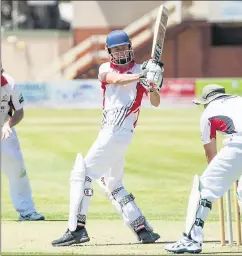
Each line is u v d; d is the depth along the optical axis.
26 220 36.38
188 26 141.62
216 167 27.75
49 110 118.94
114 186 30.53
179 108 119.12
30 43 149.62
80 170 29.52
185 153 67.75
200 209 27.80
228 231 30.02
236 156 27.66
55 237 31.53
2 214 38.72
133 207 30.39
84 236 29.80
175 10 141.00
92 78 140.38
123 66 29.64
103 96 29.89
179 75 144.75
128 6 145.75
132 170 57.78
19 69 149.50
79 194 29.52
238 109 28.09
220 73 145.12
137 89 29.56
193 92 119.75
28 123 97.06
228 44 145.25
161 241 30.86
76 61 142.75
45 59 149.50
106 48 29.66
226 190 28.03
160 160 63.50
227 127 27.91
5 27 152.25
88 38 147.12
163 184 51.12
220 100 28.38
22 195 36.47
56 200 44.56
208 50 144.50
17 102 34.72
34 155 67.00
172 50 144.25
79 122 98.19
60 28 156.50
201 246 27.86
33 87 122.75
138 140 76.94
